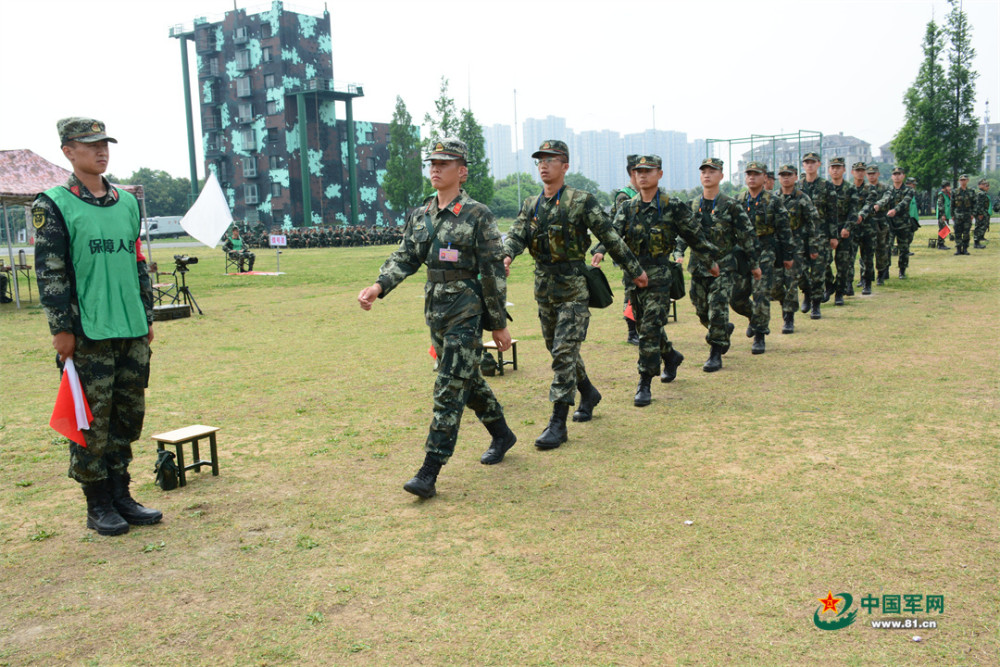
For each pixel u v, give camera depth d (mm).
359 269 23453
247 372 7832
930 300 10930
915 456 4371
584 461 4594
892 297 11398
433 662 2531
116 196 3859
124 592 3133
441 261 4270
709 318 7008
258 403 6453
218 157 74188
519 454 4809
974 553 3145
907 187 13523
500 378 7059
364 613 2881
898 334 8359
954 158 44188
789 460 4414
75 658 2646
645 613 2789
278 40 68500
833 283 10852
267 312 13109
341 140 76250
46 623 2896
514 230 5102
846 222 10414
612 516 3713
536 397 6328
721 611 2779
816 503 3742
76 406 3613
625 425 5359
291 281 19531
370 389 6867
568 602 2893
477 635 2686
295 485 4383
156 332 10930
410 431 5449
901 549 3209
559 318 5016
